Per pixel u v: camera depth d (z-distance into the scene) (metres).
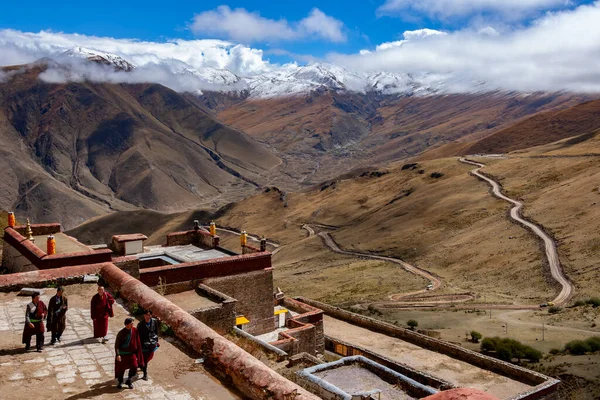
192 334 12.52
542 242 105.75
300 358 20.22
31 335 11.98
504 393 27.39
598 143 178.38
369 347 35.88
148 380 10.78
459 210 151.00
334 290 101.00
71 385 10.43
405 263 122.69
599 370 35.25
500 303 72.94
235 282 23.81
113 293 16.14
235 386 10.61
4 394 9.88
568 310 61.53
